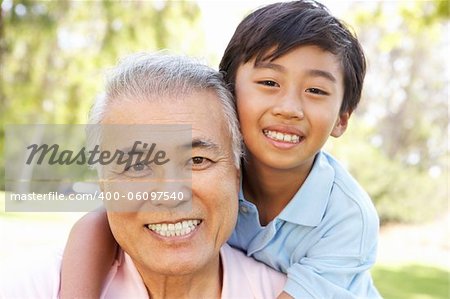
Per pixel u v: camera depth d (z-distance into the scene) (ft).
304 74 5.53
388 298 20.26
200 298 5.23
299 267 5.79
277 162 5.64
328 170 6.22
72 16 35.65
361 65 6.30
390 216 39.45
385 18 23.13
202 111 4.63
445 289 22.52
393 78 63.72
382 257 29.96
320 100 5.64
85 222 5.48
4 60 34.86
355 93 6.27
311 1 6.16
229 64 5.91
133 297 5.05
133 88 4.62
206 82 4.74
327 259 5.98
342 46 5.82
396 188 39.78
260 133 5.64
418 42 58.29
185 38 36.45
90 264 5.08
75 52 37.06
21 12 32.68
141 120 4.54
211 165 4.64
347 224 6.08
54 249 5.52
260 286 5.46
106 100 4.72
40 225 22.00
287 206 5.99
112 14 35.81
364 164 40.24
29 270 5.14
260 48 5.58
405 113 65.00
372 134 55.72
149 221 4.54
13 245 17.63
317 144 5.71
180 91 4.61
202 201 4.60
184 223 4.59
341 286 6.01
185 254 4.59
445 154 64.39
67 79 37.88
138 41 36.22
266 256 6.01
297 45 5.51
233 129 4.86
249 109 5.62
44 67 37.37
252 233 6.12
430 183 40.65
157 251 4.61
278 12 5.78
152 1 36.52
